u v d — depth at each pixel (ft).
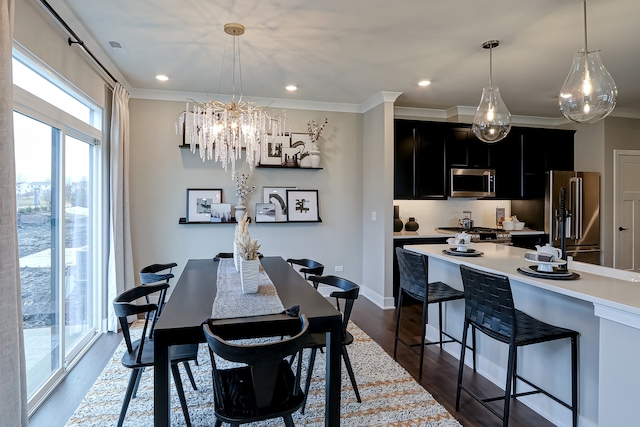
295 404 5.39
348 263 17.10
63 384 8.78
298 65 11.84
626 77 12.95
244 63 11.69
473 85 13.93
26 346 7.80
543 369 7.67
